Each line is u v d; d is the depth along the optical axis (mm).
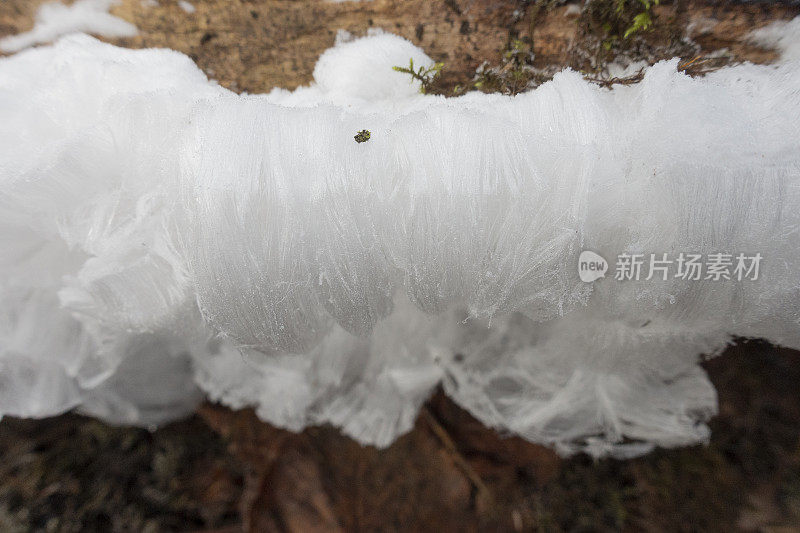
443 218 109
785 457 210
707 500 208
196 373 202
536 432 198
